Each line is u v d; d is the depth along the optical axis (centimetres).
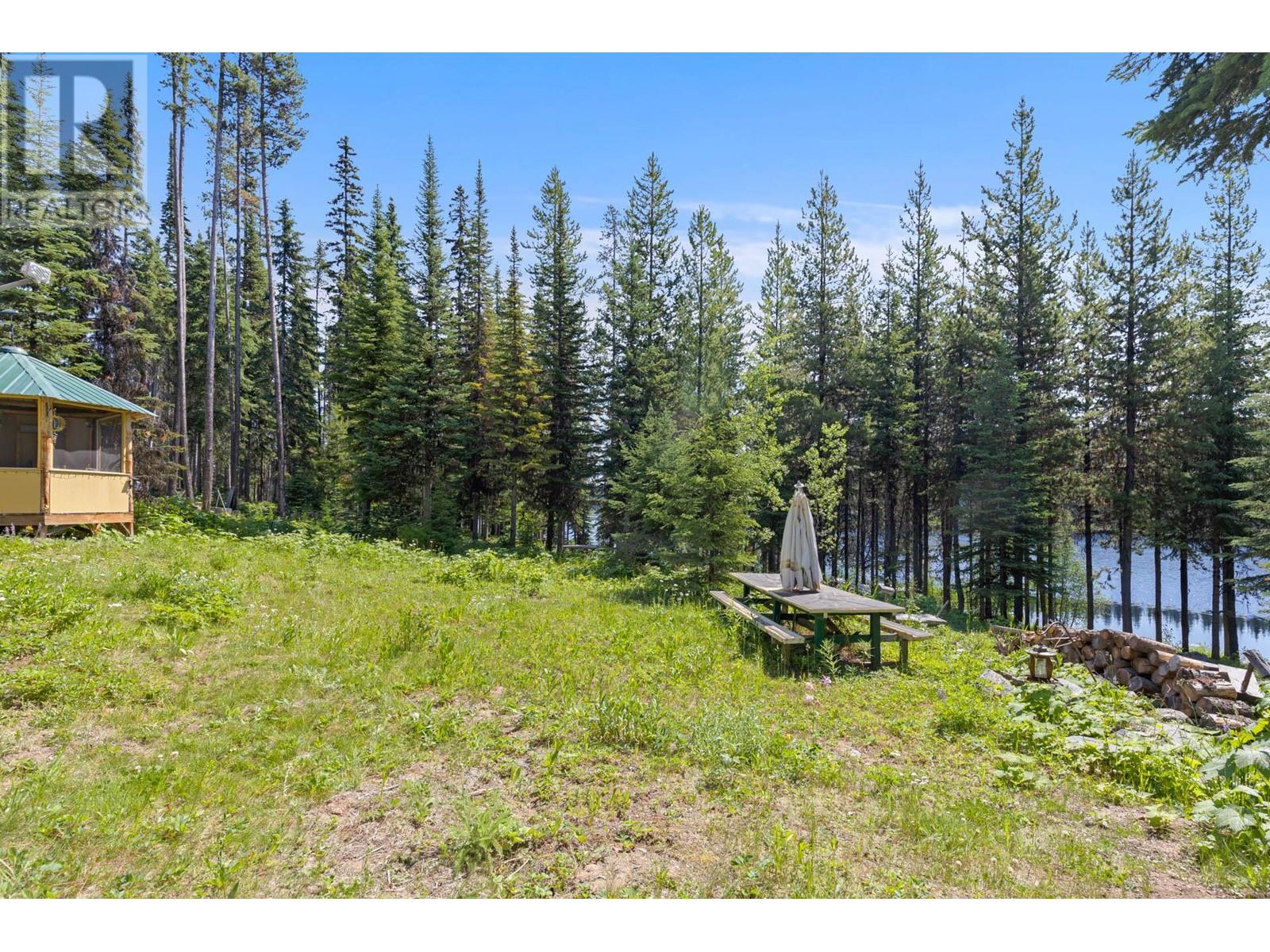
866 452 2658
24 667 516
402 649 654
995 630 1212
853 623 967
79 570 796
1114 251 2103
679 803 389
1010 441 2094
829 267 2658
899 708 608
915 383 2669
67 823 332
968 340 2427
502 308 2428
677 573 1273
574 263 2727
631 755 451
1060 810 403
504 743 457
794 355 2645
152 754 414
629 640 755
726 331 2667
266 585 916
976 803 405
